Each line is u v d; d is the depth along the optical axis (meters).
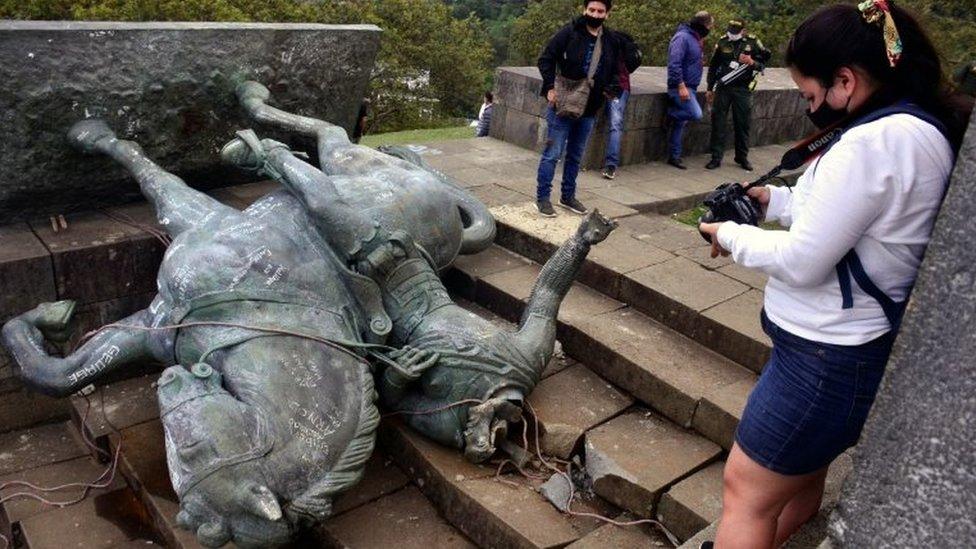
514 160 7.70
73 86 4.44
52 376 3.77
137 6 16.39
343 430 3.50
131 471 3.97
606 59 5.57
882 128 1.78
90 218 4.88
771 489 2.16
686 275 4.91
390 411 4.01
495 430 3.67
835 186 1.80
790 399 2.04
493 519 3.41
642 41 24.77
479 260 5.38
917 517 1.63
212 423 3.12
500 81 8.38
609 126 7.28
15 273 4.20
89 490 4.10
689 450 3.78
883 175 1.76
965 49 9.91
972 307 1.49
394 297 4.05
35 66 4.25
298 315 3.79
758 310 4.47
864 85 1.93
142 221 4.88
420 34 26.27
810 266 1.86
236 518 3.09
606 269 4.93
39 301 4.34
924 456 1.60
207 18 17.27
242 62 5.11
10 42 4.12
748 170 8.41
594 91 5.64
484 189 6.46
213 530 3.08
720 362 4.24
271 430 3.29
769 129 9.77
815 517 2.82
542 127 8.02
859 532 1.75
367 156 4.79
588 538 3.36
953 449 1.54
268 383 3.45
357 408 3.62
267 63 5.25
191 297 3.73
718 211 2.41
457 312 4.02
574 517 3.53
